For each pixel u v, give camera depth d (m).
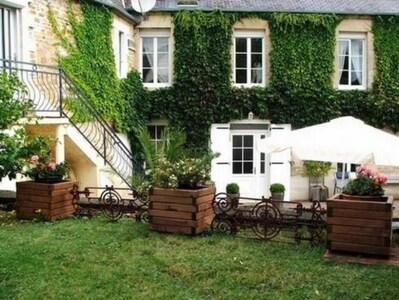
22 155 7.10
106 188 7.40
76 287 4.50
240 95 15.24
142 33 15.32
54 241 5.89
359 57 15.82
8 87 6.77
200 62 15.15
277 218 6.36
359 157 6.27
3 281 4.58
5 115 6.63
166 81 15.55
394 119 15.63
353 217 5.52
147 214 7.01
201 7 15.08
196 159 6.95
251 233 6.55
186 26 15.02
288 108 15.40
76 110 10.45
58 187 7.18
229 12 15.07
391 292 4.42
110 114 12.84
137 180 9.90
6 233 6.25
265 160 15.70
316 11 15.18
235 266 5.10
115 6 12.76
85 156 10.61
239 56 15.52
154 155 8.33
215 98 15.25
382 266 5.19
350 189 5.79
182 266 5.07
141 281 4.68
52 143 8.34
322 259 5.42
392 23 15.52
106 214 7.39
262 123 15.53
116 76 13.28
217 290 4.48
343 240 5.57
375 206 5.43
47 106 9.82
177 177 6.50
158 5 15.13
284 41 15.30
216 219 6.62
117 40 13.52
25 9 9.52
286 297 4.32
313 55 15.35
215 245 5.91
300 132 7.03
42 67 9.62
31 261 5.12
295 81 15.34
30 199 7.14
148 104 15.18
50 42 10.37
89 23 11.84
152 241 6.02
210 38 15.15
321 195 15.17
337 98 15.48
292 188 15.60
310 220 6.40
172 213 6.40
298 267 5.11
